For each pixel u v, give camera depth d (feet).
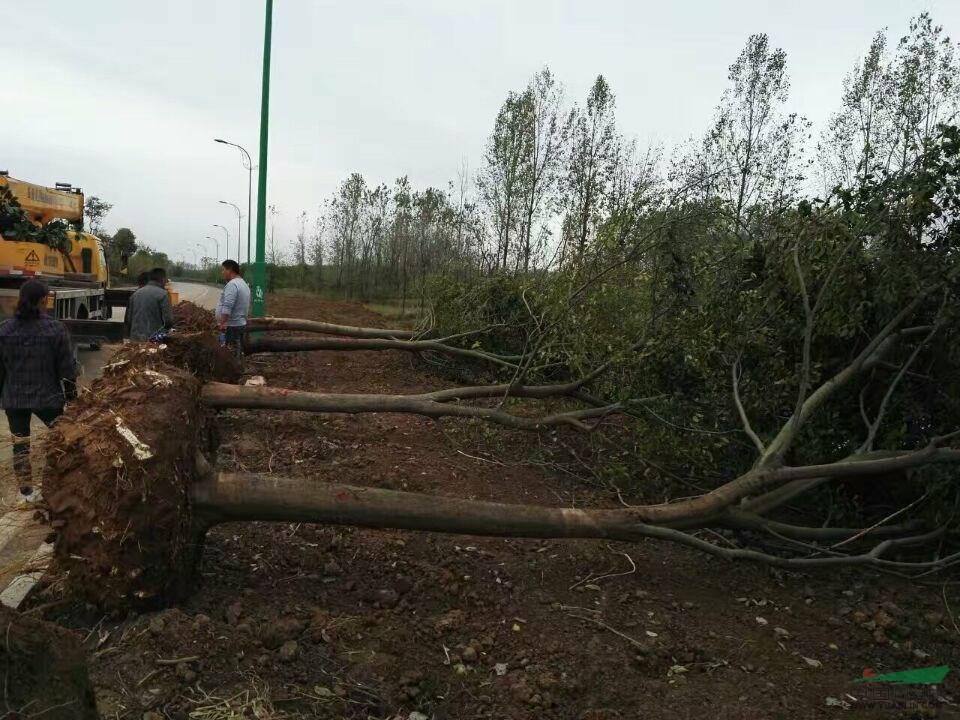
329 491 13.07
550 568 15.26
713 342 19.21
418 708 10.45
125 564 11.08
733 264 20.21
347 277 112.37
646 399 20.35
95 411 11.88
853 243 17.38
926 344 18.12
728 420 19.83
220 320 33.60
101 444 11.23
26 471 12.78
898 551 18.07
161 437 11.50
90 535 10.97
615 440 23.99
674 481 20.40
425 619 12.84
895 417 19.21
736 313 19.51
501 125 56.85
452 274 38.88
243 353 36.29
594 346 22.09
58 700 7.65
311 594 13.39
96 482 11.02
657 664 11.97
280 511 12.87
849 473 15.67
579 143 57.98
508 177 55.77
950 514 16.46
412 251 84.94
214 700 9.79
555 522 13.76
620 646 12.29
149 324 29.01
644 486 20.84
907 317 18.52
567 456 23.99
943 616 14.55
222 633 11.05
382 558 14.99
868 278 18.94
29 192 42.37
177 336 21.63
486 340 34.81
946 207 17.90
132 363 14.28
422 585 13.89
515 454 23.98
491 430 25.03
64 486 11.15
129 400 11.92
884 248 18.58
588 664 11.57
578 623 13.03
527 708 10.53
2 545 13.55
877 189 18.43
